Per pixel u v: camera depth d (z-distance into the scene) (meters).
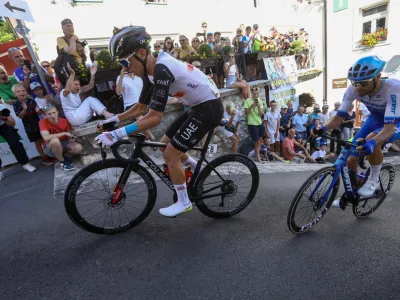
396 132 2.20
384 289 1.57
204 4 8.50
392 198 3.04
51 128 3.77
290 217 2.03
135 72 1.93
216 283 1.65
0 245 2.10
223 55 6.20
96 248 2.01
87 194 2.38
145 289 1.61
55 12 6.30
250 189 2.53
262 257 1.88
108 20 7.00
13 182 3.51
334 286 1.61
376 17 9.44
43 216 2.54
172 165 2.00
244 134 6.44
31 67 4.30
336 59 10.78
